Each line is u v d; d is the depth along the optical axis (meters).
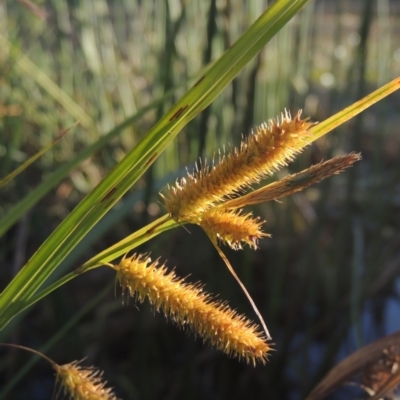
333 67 0.47
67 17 0.54
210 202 0.15
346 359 0.25
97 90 0.55
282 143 0.14
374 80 0.63
